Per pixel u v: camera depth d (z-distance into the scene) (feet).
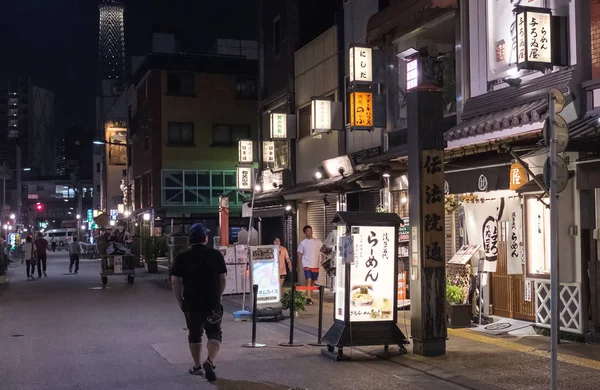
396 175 47.62
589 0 34.45
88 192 335.47
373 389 25.61
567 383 25.16
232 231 131.54
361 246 31.60
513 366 28.35
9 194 275.18
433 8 46.42
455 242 43.83
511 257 38.40
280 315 45.70
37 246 95.76
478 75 42.22
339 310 32.19
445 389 25.52
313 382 26.81
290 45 75.82
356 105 53.98
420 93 31.35
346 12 62.39
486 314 40.63
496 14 40.47
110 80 237.25
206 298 27.58
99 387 26.27
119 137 199.62
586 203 33.47
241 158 86.28
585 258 33.45
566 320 34.24
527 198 36.86
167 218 128.77
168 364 30.76
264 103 84.99
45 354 33.78
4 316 50.24
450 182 40.75
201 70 131.13
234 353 33.35
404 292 45.88
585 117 32.86
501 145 31.99
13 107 434.71
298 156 74.49
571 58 34.58
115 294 68.39
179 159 129.59
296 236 73.31
